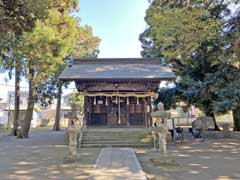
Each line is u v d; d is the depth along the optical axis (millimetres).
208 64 20266
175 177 7441
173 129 18000
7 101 52969
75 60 23281
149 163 9711
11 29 8133
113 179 6652
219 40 13211
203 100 22547
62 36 22094
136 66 22000
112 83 20406
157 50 25625
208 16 12227
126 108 21875
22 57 18500
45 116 53781
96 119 21766
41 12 8203
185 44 13117
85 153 12578
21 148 14617
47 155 11820
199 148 14242
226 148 14203
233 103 18250
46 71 20938
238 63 13680
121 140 16359
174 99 24391
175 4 13391
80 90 20266
